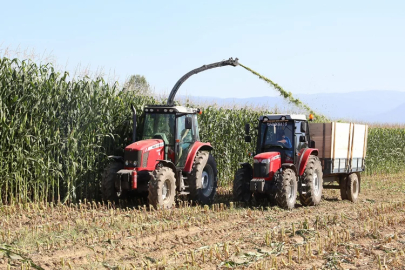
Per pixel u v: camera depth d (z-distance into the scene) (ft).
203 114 66.90
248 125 54.13
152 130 50.49
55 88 47.19
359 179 63.72
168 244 33.24
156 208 45.57
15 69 45.21
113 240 33.60
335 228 40.34
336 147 56.59
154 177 45.78
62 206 45.68
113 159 49.49
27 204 44.16
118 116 53.47
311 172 52.80
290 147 52.03
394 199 63.16
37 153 45.62
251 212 46.42
